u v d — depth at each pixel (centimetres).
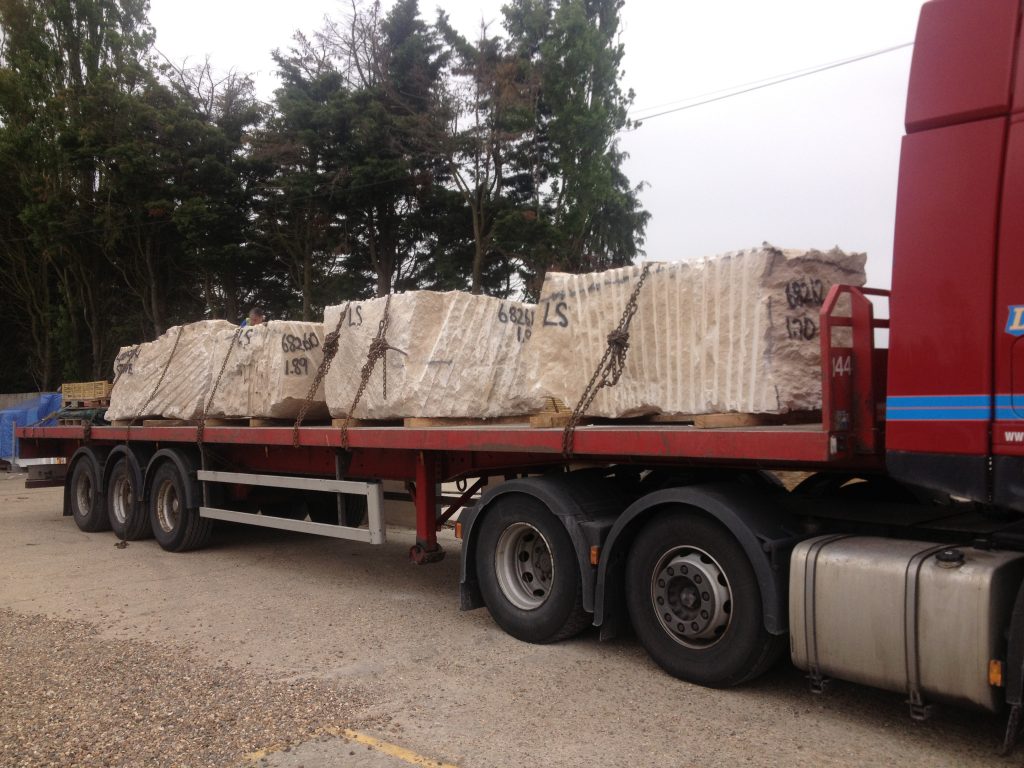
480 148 2408
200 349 888
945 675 346
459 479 662
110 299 2964
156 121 2378
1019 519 387
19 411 2109
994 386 338
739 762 357
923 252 359
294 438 724
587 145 2359
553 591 519
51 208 2525
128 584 752
